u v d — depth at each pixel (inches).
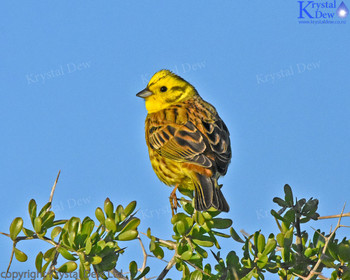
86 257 278.1
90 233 291.0
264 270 309.3
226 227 316.8
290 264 313.3
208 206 327.9
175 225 314.5
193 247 314.3
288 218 321.7
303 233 346.9
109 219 285.1
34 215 296.0
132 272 303.0
